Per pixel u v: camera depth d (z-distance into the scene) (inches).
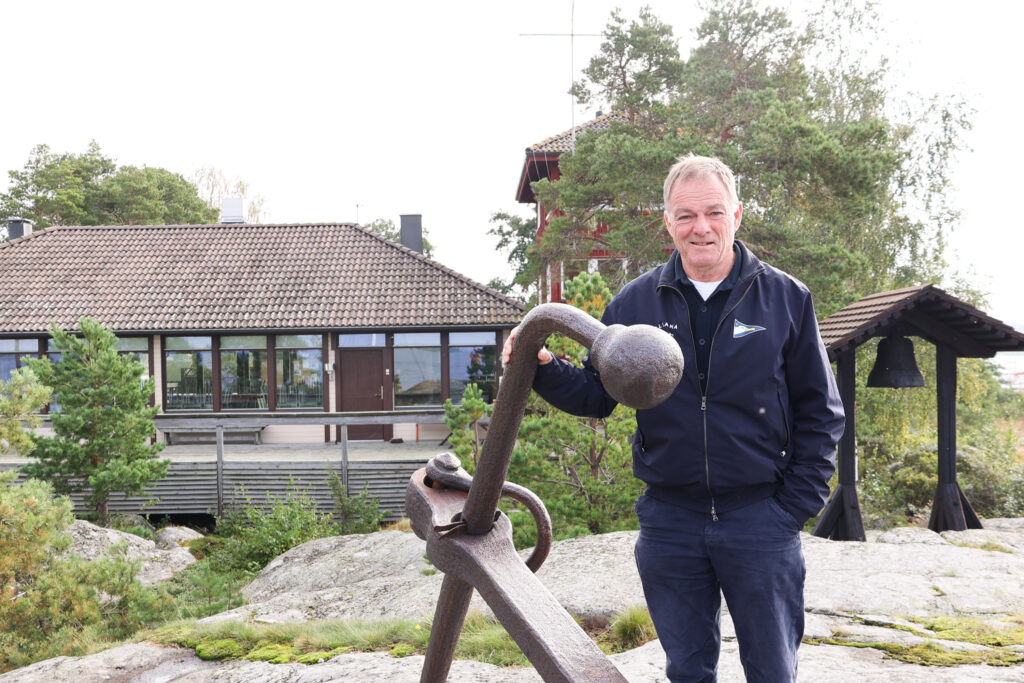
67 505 280.2
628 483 305.4
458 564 52.6
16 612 242.7
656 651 140.6
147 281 769.6
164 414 732.7
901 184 770.2
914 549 221.5
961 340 288.0
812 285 565.3
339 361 748.0
